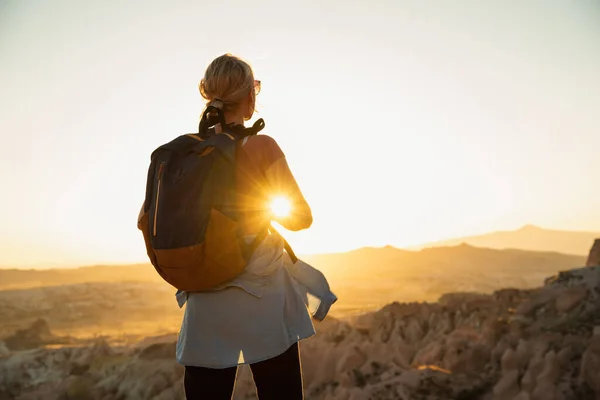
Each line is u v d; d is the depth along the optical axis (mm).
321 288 2529
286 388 2402
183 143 2258
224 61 2420
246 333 2312
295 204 2346
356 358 14133
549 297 19125
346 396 11266
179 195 2172
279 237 2441
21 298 110062
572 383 10133
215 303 2328
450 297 27375
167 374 18031
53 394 18438
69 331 77375
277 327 2336
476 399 10586
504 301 25297
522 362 11461
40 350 25109
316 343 16531
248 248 2266
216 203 2172
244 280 2314
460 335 16141
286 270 2459
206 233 2160
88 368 21391
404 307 25484
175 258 2162
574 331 15430
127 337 45906
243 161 2277
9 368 22531
